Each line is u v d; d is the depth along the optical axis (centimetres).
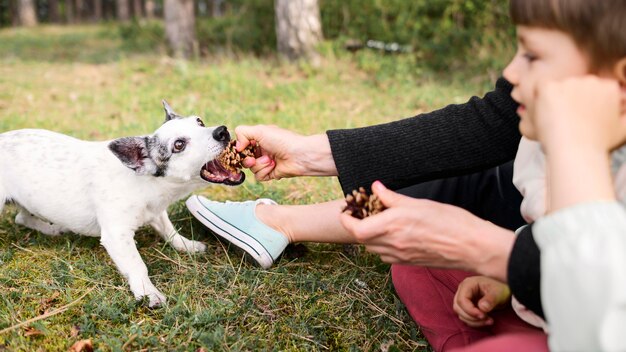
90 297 108
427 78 269
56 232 129
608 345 56
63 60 341
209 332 98
